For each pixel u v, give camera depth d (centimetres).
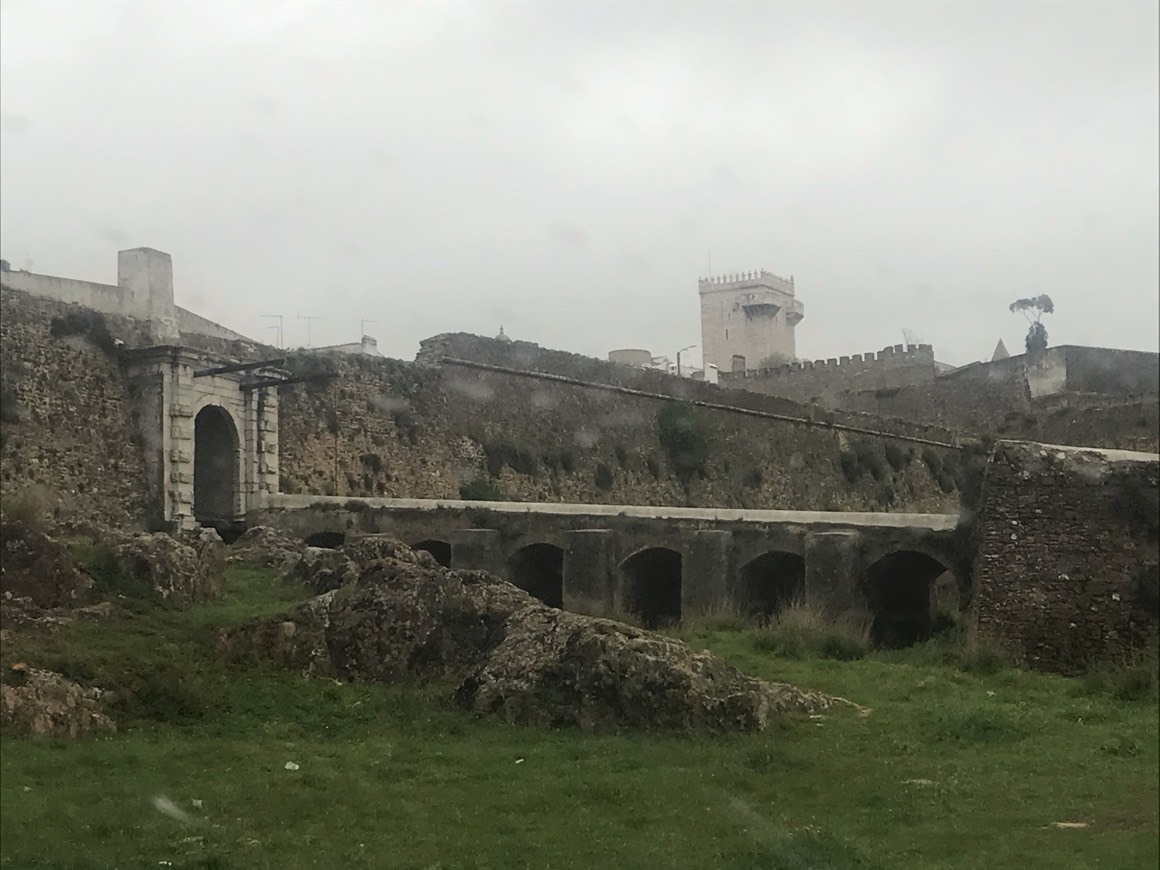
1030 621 2539
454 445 4800
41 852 1059
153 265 3791
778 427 5991
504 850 1080
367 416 4466
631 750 1519
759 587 3183
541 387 5256
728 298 11581
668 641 1734
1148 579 2503
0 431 3111
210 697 1719
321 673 1872
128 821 1166
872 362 8138
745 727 1630
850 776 1410
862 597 2886
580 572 3152
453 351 4919
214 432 3816
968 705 1867
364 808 1228
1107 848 1126
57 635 1862
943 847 1128
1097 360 7119
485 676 1759
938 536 2848
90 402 3419
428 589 1972
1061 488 2598
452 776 1375
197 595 2288
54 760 1409
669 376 5816
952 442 6662
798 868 1044
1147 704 1986
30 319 3316
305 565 2580
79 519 3042
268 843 1099
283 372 4000
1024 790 1360
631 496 5428
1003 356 8919
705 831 1156
